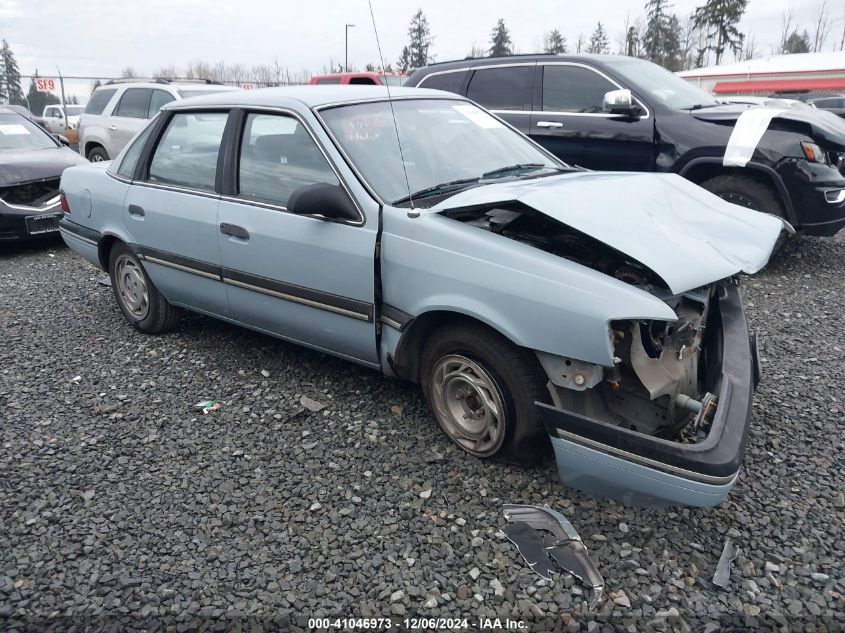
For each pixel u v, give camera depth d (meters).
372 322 3.50
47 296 6.20
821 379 4.18
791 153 6.04
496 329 3.01
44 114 29.50
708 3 49.81
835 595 2.49
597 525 2.86
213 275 4.27
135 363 4.60
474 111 4.50
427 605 2.47
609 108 6.55
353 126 3.80
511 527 2.84
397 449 3.46
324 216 3.50
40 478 3.27
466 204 3.18
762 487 3.11
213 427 3.72
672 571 2.61
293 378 4.29
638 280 2.98
